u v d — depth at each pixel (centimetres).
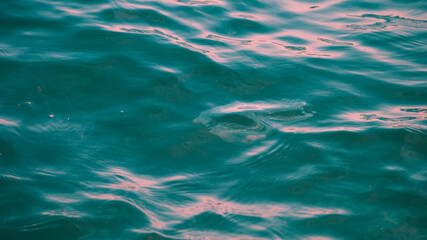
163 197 323
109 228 288
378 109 445
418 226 294
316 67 528
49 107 414
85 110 419
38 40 518
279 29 637
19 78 443
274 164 363
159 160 367
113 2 645
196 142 391
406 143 381
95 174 341
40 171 336
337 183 338
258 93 474
